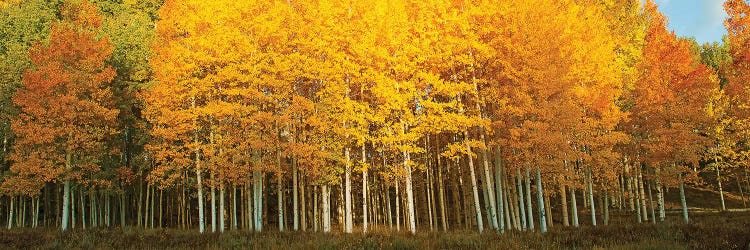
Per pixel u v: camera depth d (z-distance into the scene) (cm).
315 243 1290
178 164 1822
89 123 2092
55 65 1933
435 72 1748
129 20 2881
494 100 1700
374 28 1638
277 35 1748
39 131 1859
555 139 1602
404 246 1226
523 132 1619
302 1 1844
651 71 2091
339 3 1709
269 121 1695
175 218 3500
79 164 2009
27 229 2034
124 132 2595
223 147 1762
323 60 1789
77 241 1500
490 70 1755
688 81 2022
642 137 2167
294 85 1822
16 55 2462
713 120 2098
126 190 2839
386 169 1938
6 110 2356
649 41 2169
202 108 1717
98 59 2023
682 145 1994
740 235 1245
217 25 1728
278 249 1265
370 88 1723
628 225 1561
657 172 2130
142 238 1537
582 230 1525
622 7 2566
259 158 1809
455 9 1667
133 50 2569
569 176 1791
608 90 1922
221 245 1337
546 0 1716
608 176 1998
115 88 2391
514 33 1653
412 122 1622
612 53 2170
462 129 1658
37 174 1975
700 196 3875
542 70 1591
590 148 2045
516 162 1714
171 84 1725
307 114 1728
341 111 1688
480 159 1966
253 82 1688
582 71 1852
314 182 1794
